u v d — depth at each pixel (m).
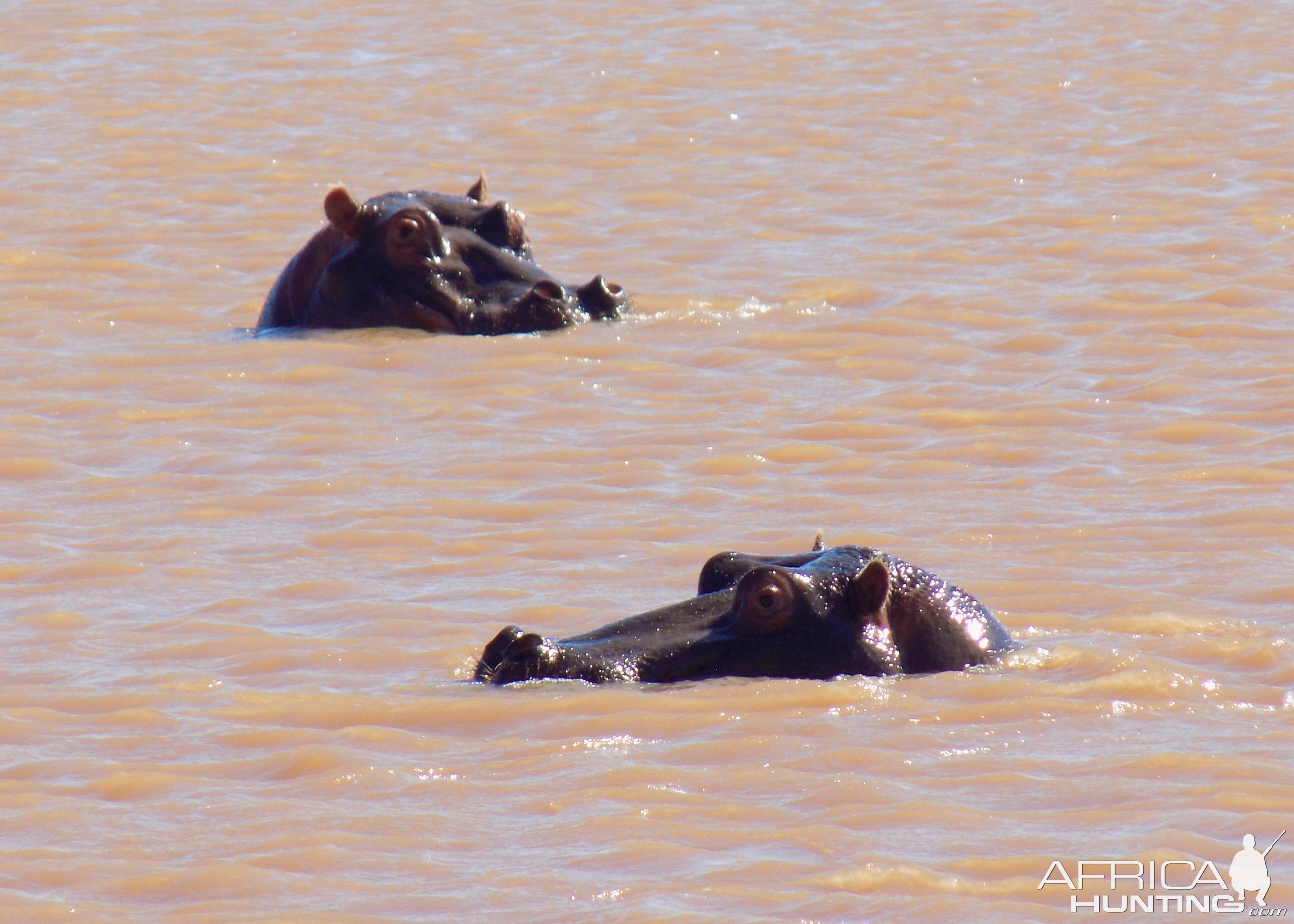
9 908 22.97
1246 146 79.75
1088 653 31.59
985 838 24.33
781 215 72.06
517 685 30.75
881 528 39.69
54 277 65.38
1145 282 60.28
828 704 29.53
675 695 29.98
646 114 90.12
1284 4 111.81
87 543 40.19
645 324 58.38
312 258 60.06
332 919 22.47
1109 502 41.03
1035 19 110.50
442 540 39.78
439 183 78.94
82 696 31.08
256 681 32.03
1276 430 45.78
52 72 101.06
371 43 107.31
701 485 43.22
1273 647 31.72
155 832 25.36
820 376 52.41
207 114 91.69
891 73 97.81
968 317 57.09
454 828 25.19
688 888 22.97
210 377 53.81
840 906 22.36
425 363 54.78
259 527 41.00
